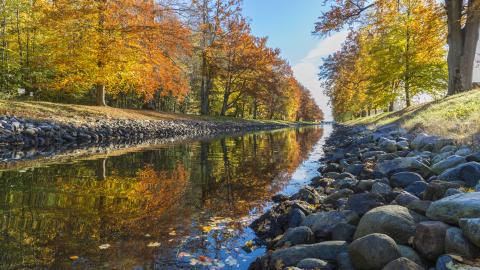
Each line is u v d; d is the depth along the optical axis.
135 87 22.83
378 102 29.27
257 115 76.56
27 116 15.09
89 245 4.09
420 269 2.69
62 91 27.92
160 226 4.88
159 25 20.14
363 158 9.59
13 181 7.15
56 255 3.78
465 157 5.73
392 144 9.88
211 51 37.06
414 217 3.52
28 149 12.45
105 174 8.38
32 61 25.42
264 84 42.34
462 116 10.51
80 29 19.02
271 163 11.77
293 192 7.27
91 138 16.48
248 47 40.31
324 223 4.16
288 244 3.91
